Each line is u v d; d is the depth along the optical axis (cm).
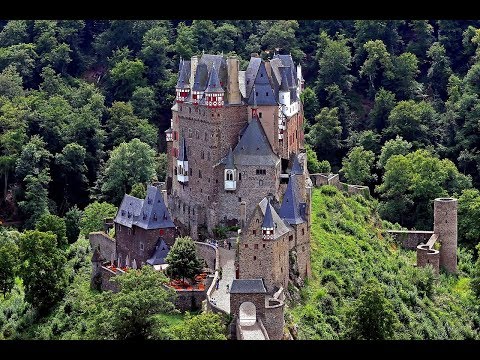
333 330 19675
